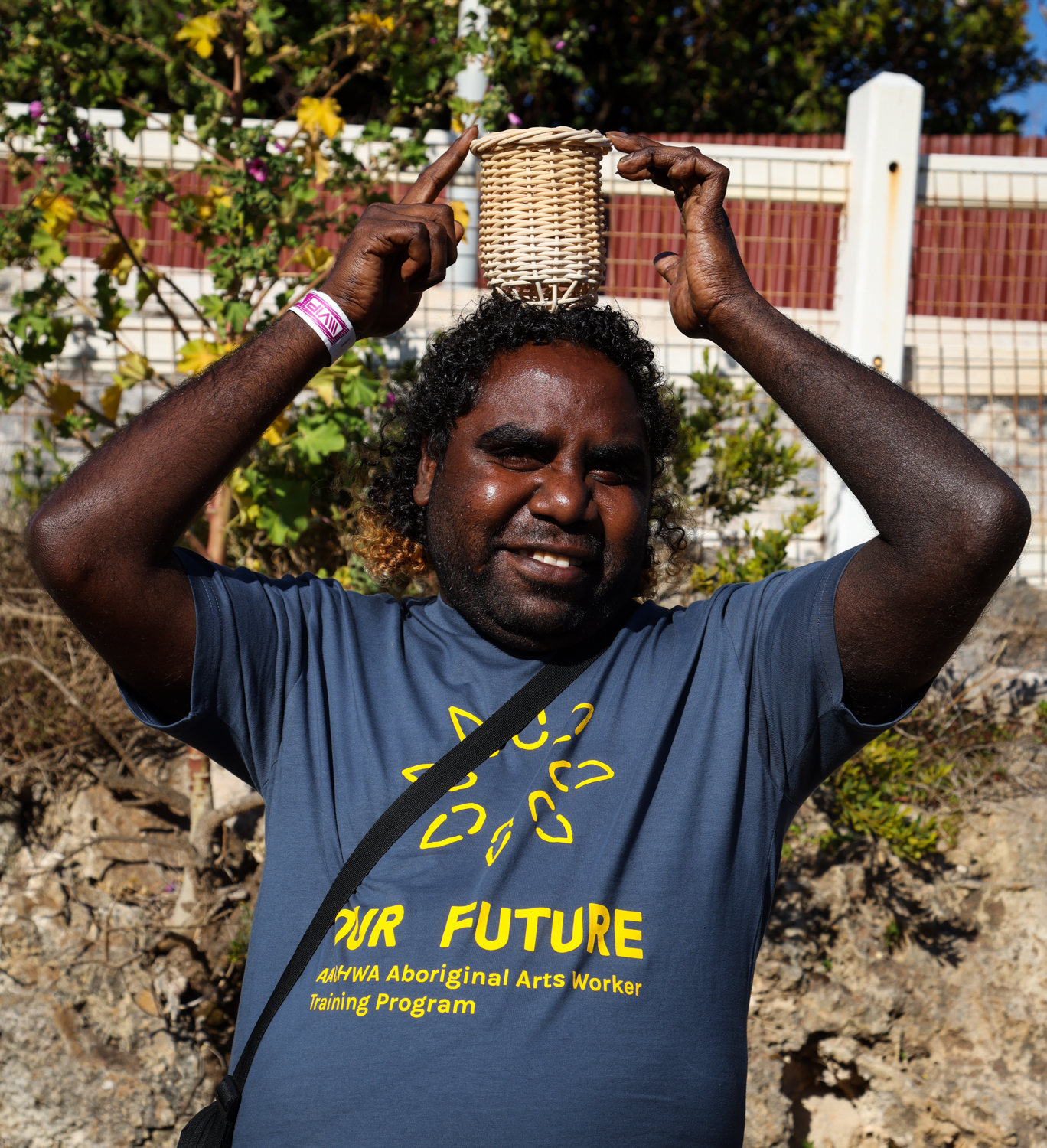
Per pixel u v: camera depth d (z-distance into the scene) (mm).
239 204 4164
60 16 4340
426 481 2004
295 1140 1456
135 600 1584
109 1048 4012
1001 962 4438
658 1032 1467
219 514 4227
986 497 1489
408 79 4703
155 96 6191
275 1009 1553
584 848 1551
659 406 1996
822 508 5395
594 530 1745
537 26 8992
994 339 5828
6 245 4320
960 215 5887
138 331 5223
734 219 5777
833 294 5781
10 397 4297
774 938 4383
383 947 1504
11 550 4637
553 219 1840
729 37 10234
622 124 10617
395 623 1887
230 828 4414
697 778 1621
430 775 1621
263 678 1705
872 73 10883
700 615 1829
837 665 1604
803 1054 4430
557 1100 1410
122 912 4270
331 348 1747
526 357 1789
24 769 4383
